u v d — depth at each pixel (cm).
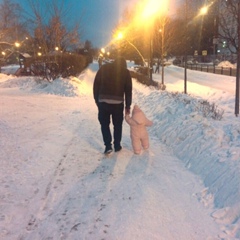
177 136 588
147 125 538
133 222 321
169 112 764
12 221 322
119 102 524
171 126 651
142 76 2147
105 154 529
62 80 1662
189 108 780
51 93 1523
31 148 570
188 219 327
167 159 515
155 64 4038
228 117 785
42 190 397
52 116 895
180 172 457
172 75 3147
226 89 1748
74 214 337
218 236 295
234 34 838
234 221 317
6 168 466
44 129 725
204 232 303
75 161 507
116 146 549
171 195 383
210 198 370
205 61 5091
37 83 1819
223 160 424
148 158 517
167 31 2467
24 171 459
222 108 1039
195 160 478
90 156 532
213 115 737
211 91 1620
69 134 686
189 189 399
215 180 396
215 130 540
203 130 546
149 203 362
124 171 462
